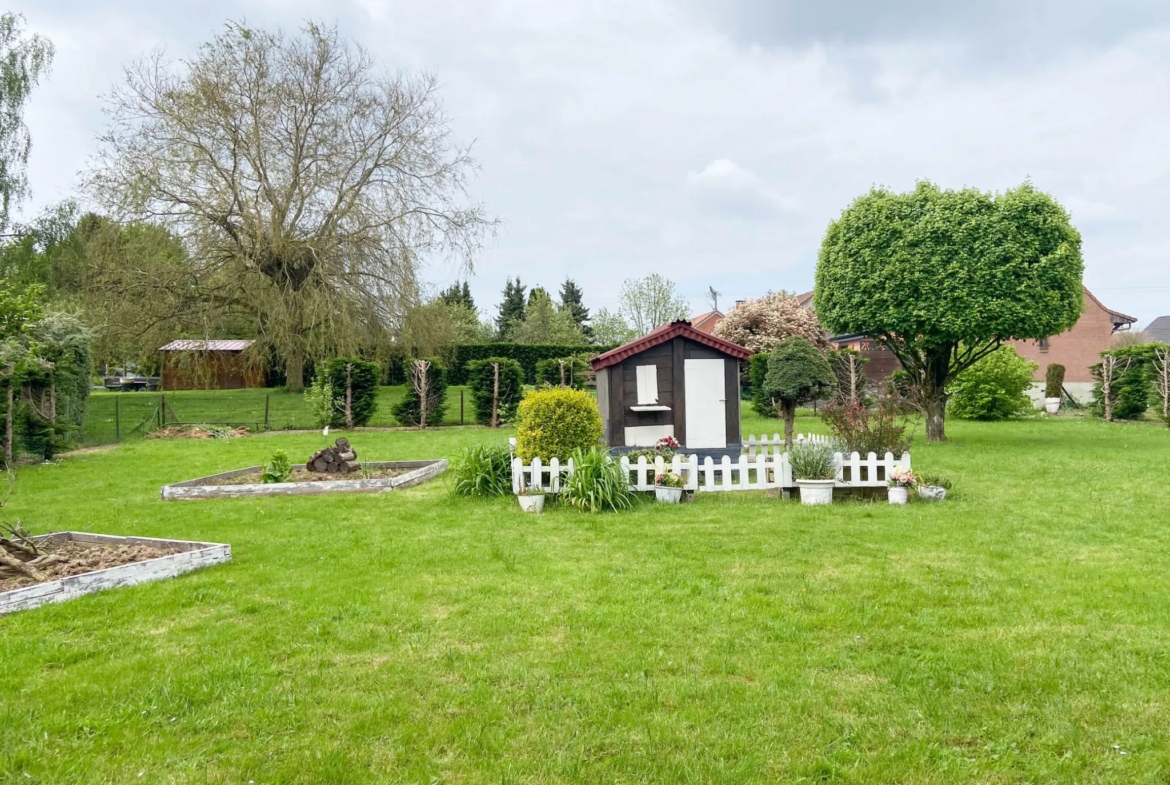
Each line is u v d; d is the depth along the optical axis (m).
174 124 24.02
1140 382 23.83
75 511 9.62
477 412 24.53
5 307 8.78
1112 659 4.30
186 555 6.52
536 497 9.42
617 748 3.41
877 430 10.73
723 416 12.69
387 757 3.34
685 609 5.32
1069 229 16.44
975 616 5.08
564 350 37.00
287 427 23.02
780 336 34.91
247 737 3.54
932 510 9.09
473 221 27.88
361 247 26.16
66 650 4.62
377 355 27.41
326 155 26.08
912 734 3.50
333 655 4.54
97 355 24.41
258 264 25.88
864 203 17.59
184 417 23.91
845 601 5.45
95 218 24.70
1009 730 3.51
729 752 3.36
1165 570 6.22
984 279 16.00
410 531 8.25
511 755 3.35
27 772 3.21
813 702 3.82
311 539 7.84
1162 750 3.31
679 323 12.55
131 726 3.63
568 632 4.89
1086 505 9.28
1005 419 24.86
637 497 10.03
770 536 7.71
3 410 14.16
